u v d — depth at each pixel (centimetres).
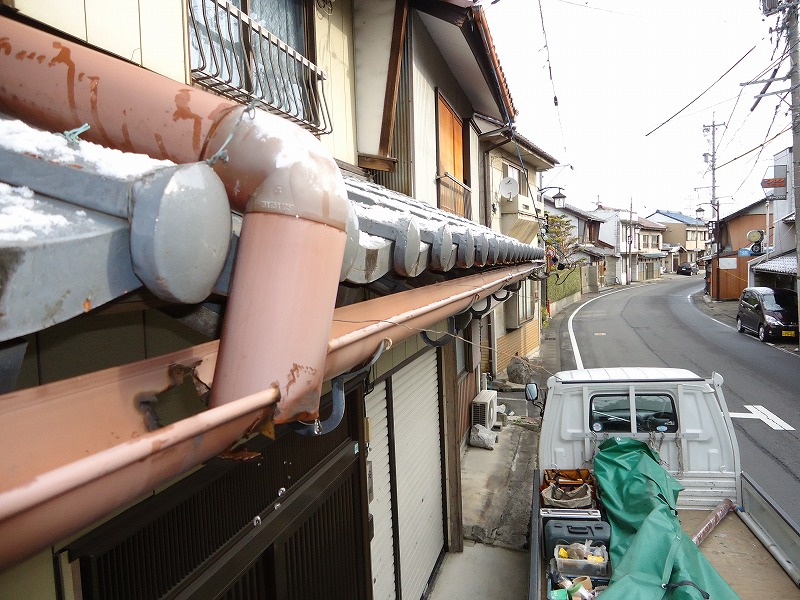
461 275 420
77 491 80
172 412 209
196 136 141
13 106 164
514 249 606
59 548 183
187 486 238
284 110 405
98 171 111
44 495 74
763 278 2977
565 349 2088
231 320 126
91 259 98
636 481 489
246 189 138
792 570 424
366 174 605
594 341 2231
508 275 529
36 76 160
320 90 487
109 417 108
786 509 762
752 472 887
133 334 205
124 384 119
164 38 260
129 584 212
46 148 121
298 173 133
